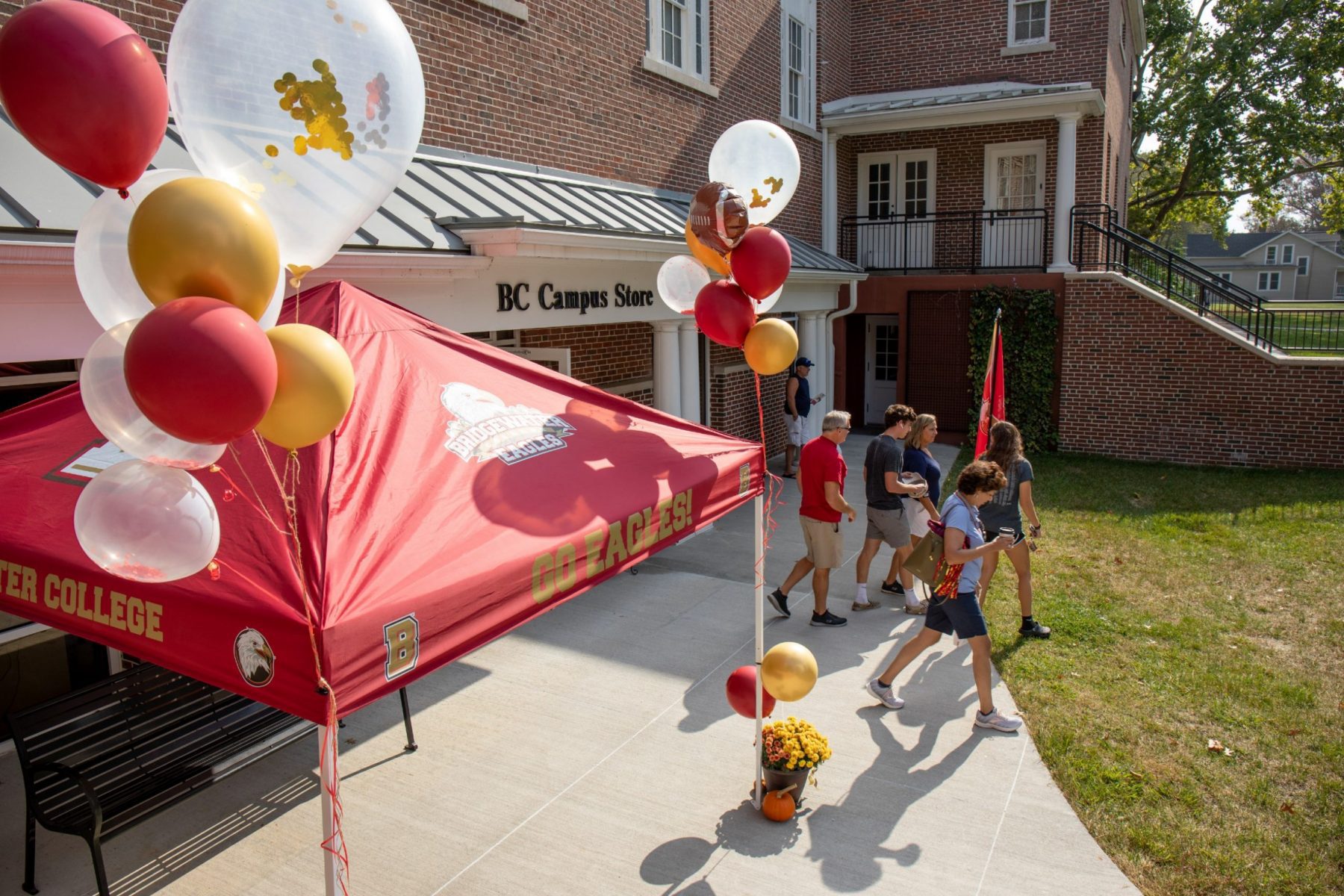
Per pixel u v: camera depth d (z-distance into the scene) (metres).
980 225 17.61
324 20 2.32
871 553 7.88
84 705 4.46
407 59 2.52
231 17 2.24
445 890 4.26
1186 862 4.45
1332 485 12.83
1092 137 16.83
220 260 2.09
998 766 5.34
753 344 4.62
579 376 10.36
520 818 4.84
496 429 3.58
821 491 7.24
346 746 5.65
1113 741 5.61
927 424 7.58
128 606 2.74
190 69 2.25
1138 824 4.75
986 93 16.28
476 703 6.20
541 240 6.39
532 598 3.04
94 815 3.97
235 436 2.12
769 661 4.72
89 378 2.18
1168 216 34.62
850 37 18.19
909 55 17.97
